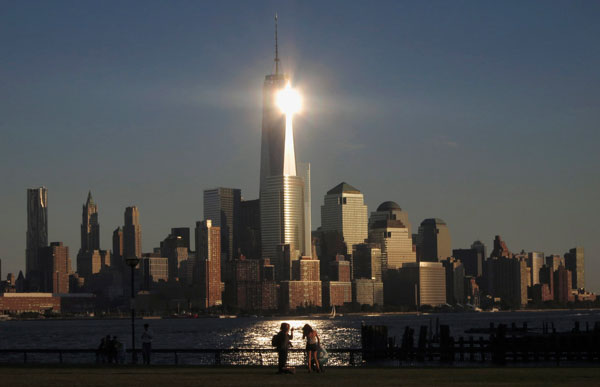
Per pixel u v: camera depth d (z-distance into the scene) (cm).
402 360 10906
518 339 11012
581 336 10919
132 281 8856
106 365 8188
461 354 11244
